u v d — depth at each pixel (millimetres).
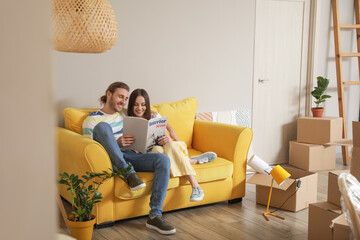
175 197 3154
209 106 4344
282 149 5000
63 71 3543
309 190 3398
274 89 4809
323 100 4859
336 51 5043
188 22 4113
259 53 4621
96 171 2775
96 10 2072
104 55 3713
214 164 3281
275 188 3375
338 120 4711
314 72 5016
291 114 5000
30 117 152
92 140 2820
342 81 5055
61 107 3557
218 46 4324
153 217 2904
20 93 150
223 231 2916
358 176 2387
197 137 3785
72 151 2881
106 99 3314
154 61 3971
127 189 2877
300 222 3098
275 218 3174
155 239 2758
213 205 3465
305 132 4719
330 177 2588
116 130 3262
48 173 159
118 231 2873
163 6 3957
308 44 4988
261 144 4820
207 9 4207
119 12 3746
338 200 2533
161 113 3658
